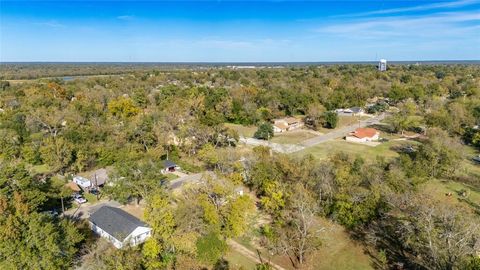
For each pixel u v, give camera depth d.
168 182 50.81
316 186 42.59
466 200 45.84
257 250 35.09
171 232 31.81
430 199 37.34
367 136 78.88
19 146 62.91
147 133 65.50
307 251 34.22
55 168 55.56
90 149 58.75
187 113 82.94
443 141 59.06
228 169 52.00
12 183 38.22
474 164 61.75
